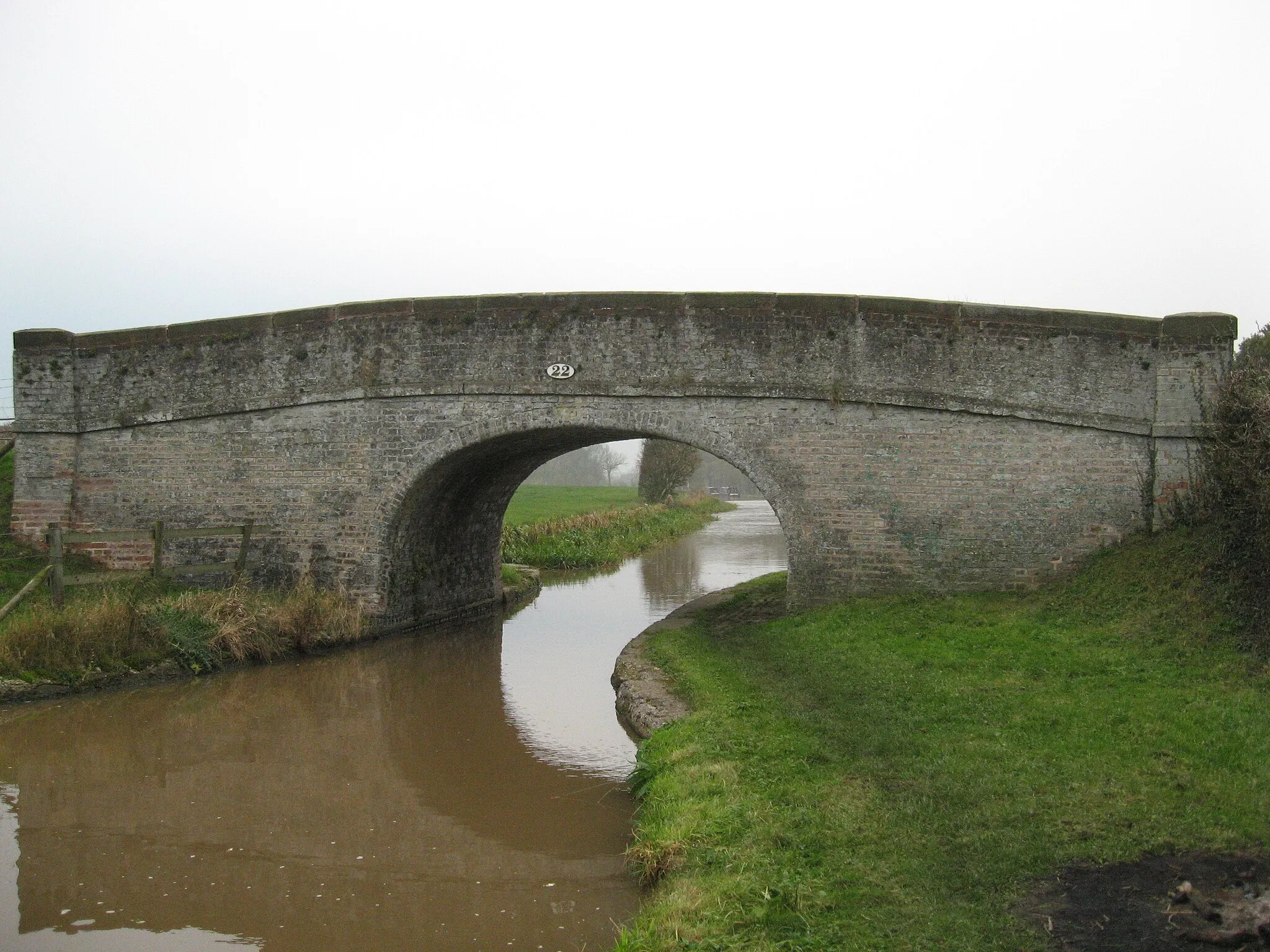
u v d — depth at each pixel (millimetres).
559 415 15852
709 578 28141
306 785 10117
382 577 16703
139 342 17359
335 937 6949
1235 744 8219
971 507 14914
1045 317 14672
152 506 17328
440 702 13422
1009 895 5977
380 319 16406
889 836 6879
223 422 17156
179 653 14273
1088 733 8773
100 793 9875
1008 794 7469
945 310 14906
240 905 7461
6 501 18234
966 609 14055
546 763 10773
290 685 14141
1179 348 14219
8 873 8055
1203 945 5387
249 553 16984
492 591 22109
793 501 15320
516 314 15953
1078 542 14602
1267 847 6461
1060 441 14688
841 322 15148
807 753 8680
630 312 15633
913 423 15047
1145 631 11812
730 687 11375
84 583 15055
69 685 13000
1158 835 6660
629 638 18328
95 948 6816
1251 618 10891
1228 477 11539
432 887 7719
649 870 7273
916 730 9234
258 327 16953
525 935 6906
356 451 16609
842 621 14188
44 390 17453
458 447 16188
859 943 5520
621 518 38812
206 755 11102
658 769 9086
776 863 6559
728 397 15406
